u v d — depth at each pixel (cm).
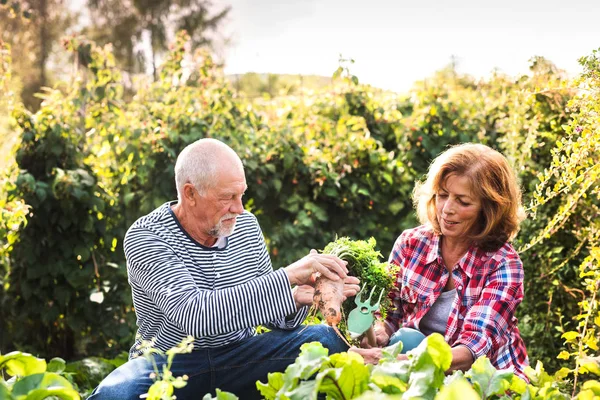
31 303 504
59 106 523
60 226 500
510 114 544
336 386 201
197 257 295
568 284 470
